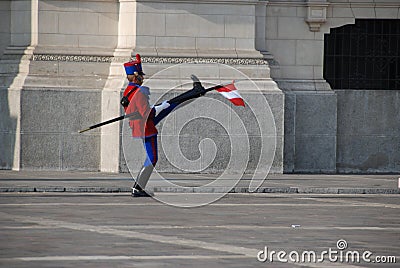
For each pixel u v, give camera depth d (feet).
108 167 173.68
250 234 103.96
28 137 172.35
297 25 186.29
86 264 83.46
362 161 189.67
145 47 175.11
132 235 101.24
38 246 93.15
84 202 131.03
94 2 177.37
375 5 188.75
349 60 189.37
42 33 175.32
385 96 190.19
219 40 178.09
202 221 113.80
